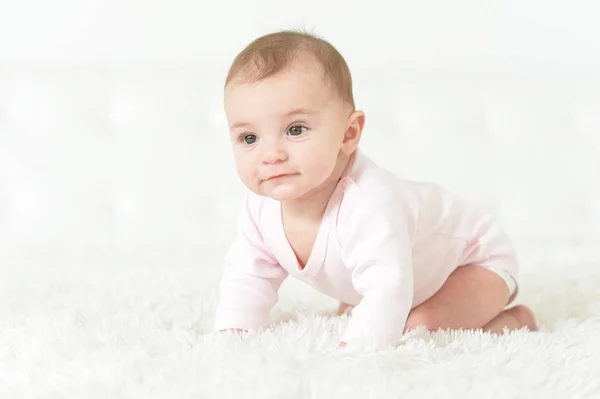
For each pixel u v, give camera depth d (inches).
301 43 53.4
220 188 110.2
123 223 108.7
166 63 125.9
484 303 61.4
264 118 50.9
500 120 114.4
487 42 127.4
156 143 110.4
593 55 127.8
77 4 124.2
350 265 54.3
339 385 42.1
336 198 55.3
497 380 43.0
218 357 46.5
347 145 55.3
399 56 127.1
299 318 61.0
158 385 43.0
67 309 65.4
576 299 70.9
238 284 58.9
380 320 50.6
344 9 126.0
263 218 58.2
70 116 110.4
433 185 63.2
